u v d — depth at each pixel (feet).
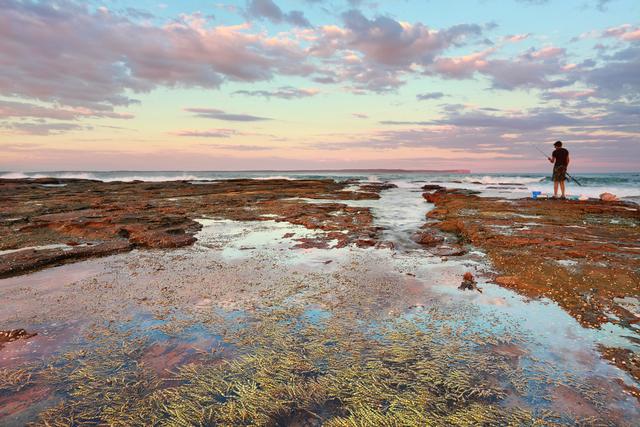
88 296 19.43
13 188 95.04
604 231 34.01
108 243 31.63
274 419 10.23
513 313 16.60
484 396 10.97
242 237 35.37
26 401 10.94
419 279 21.79
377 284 21.01
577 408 10.32
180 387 11.64
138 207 54.80
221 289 20.48
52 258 26.50
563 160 64.23
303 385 11.74
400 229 39.19
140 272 23.89
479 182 143.54
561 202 57.52
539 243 29.30
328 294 19.53
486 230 34.83
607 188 101.50
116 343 14.35
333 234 35.91
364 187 117.39
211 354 13.60
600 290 18.74
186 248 30.96
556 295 18.40
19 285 21.29
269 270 24.14
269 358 13.26
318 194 85.10
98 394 11.30
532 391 11.12
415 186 130.21
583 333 14.52
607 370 12.01
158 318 16.63
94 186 107.24
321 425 9.97
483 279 21.47
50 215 45.91
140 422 10.15
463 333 14.84
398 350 13.64
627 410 10.18
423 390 11.34
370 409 10.55
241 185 116.16
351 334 14.99
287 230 39.09
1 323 16.11
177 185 112.47
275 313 17.10
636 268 22.16
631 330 14.62
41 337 14.83
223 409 10.64
